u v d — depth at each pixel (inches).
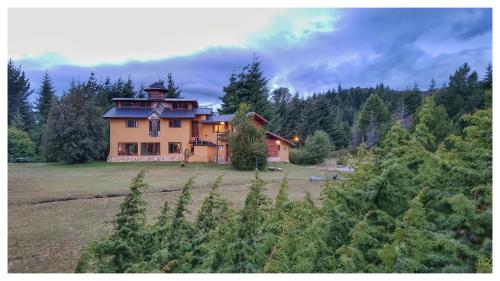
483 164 139.9
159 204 455.8
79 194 526.0
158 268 136.4
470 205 125.9
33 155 1401.3
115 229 150.9
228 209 181.3
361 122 1843.0
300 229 157.6
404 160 160.7
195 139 1264.8
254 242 143.2
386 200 153.9
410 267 116.9
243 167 987.3
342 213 149.6
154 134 1258.6
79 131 1154.0
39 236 311.3
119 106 1321.4
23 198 490.3
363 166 172.4
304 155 1343.5
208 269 132.8
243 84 1656.0
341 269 128.3
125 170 959.6
